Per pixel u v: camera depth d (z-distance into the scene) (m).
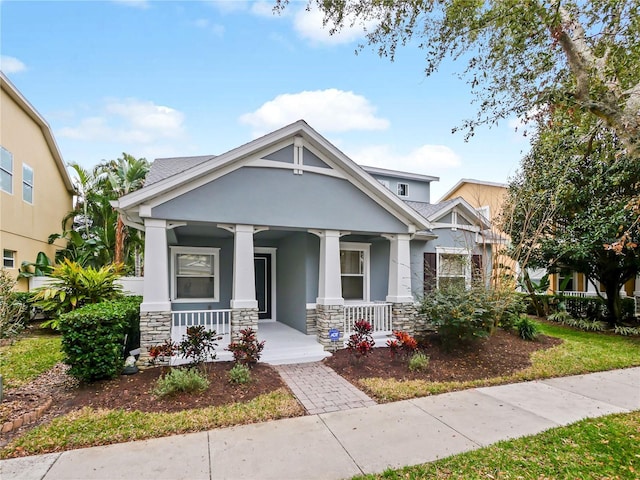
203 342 6.66
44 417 4.95
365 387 6.29
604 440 4.32
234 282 8.05
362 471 3.69
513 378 6.95
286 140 8.62
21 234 13.39
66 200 18.42
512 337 10.18
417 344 8.45
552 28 4.35
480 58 5.12
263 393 5.89
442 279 11.54
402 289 9.94
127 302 8.88
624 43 4.50
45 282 13.51
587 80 4.36
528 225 11.59
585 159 10.55
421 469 3.70
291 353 8.23
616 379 6.98
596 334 11.64
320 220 8.90
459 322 8.08
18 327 8.25
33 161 14.41
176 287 11.11
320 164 8.99
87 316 6.12
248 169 8.23
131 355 7.59
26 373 6.74
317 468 3.75
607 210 10.38
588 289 18.03
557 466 3.74
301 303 10.12
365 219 9.46
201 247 11.36
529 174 11.99
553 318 14.03
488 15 4.53
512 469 3.69
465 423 4.87
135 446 4.18
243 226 8.14
